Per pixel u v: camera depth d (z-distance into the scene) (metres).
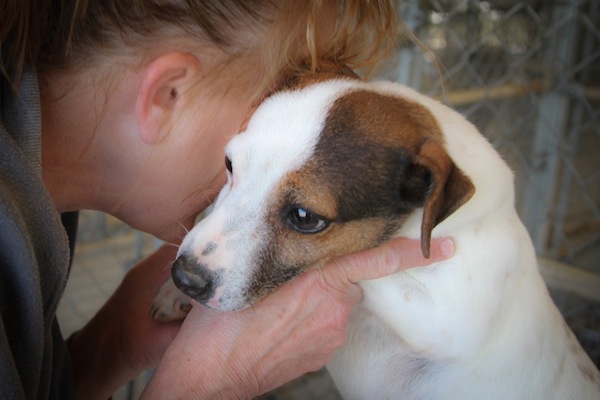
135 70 0.69
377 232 0.74
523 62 1.22
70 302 1.21
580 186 1.31
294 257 0.73
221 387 0.73
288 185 0.72
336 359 0.82
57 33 0.67
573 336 0.83
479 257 0.76
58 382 0.73
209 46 0.69
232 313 0.73
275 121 0.73
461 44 1.15
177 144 0.71
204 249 0.72
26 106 0.65
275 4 0.70
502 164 0.78
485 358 0.78
